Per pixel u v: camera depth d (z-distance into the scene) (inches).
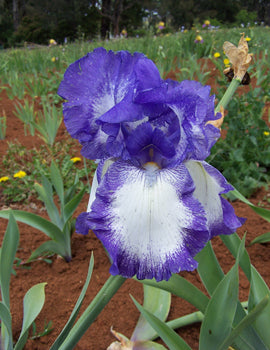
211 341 9.3
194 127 8.4
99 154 9.4
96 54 8.7
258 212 15.5
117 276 9.4
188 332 13.9
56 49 88.0
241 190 23.6
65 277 17.0
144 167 9.1
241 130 26.4
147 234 8.0
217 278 11.0
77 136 9.1
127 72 8.8
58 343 9.8
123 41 84.0
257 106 28.2
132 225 8.0
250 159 25.9
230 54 11.2
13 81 52.0
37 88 49.1
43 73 62.7
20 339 10.9
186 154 8.9
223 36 84.6
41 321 14.6
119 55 8.8
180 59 58.6
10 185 27.7
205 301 10.7
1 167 30.8
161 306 14.1
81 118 8.9
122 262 7.8
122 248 7.9
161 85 8.7
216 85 45.3
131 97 8.6
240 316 10.6
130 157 9.0
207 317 9.1
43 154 32.3
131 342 12.9
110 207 8.2
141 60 8.6
